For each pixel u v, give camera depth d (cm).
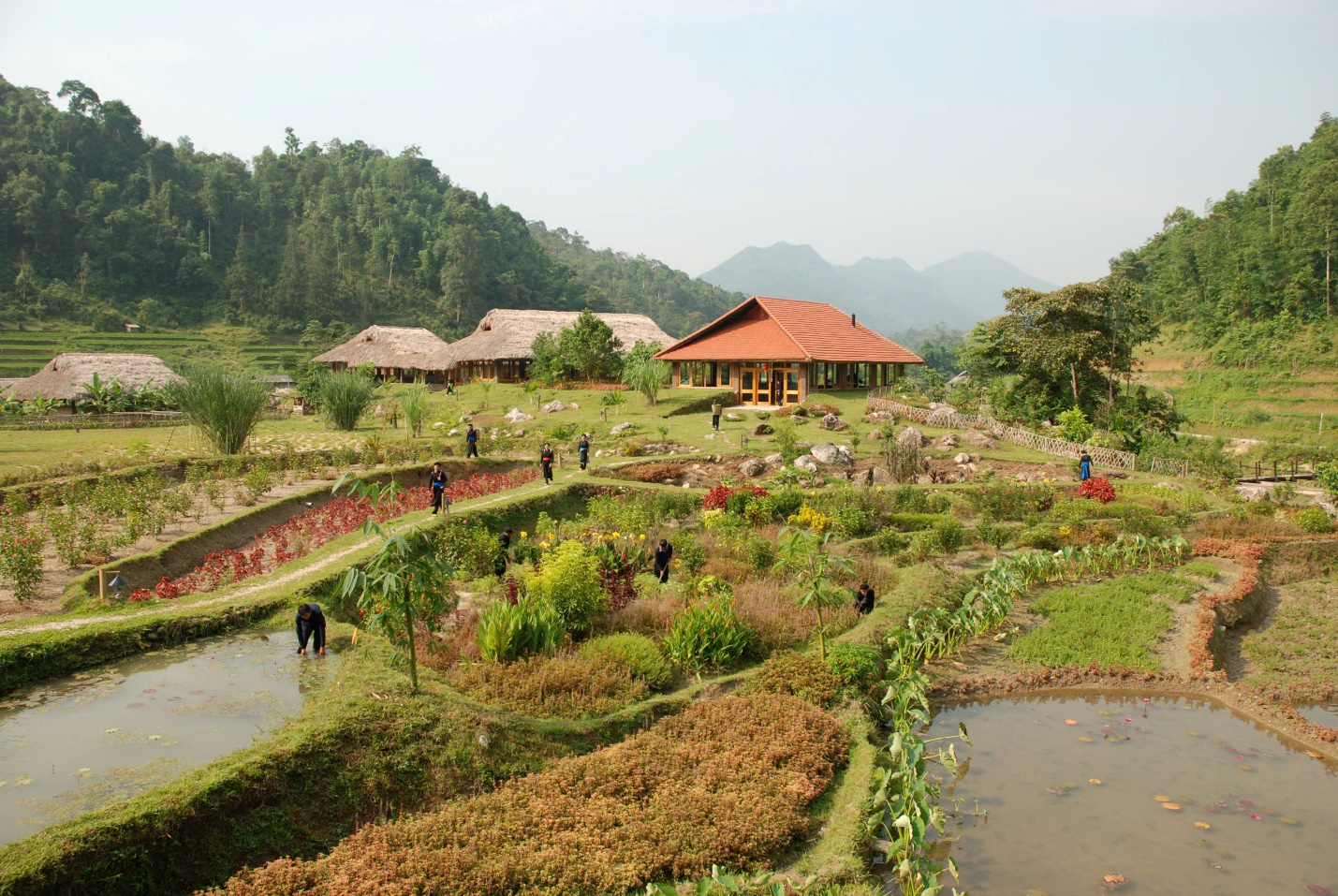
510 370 7219
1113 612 2153
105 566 1891
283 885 898
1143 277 12244
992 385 5553
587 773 1172
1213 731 1564
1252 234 9875
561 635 1598
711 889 935
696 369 5509
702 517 2697
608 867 985
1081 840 1174
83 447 3991
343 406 4828
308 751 1084
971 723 1592
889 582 2170
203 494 2945
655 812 1103
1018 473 3631
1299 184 10006
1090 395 5144
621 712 1367
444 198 17100
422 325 13738
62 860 841
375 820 1066
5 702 1288
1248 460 5272
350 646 1534
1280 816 1248
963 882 1070
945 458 3806
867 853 1100
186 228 12888
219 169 14425
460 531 2203
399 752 1148
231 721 1220
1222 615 2181
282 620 1666
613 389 5600
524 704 1335
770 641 1719
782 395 5059
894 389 5216
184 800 948
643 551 2334
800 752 1280
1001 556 2539
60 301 10725
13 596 1794
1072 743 1500
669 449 3853
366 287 13800
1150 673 1811
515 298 15562
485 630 1494
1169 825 1219
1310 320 8706
